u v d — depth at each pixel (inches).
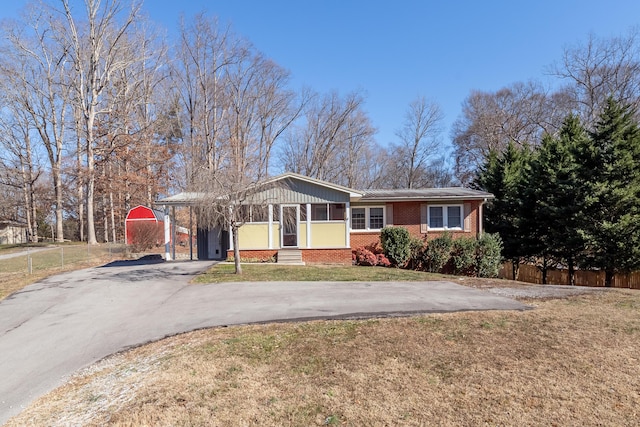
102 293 388.5
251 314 288.0
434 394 150.7
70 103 1211.2
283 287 395.2
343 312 283.6
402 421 131.6
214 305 323.3
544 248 679.1
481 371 171.2
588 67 1050.7
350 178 1537.9
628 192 551.2
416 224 707.4
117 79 1203.2
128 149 1211.2
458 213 711.7
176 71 1286.9
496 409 138.2
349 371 175.0
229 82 1332.4
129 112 1233.4
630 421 128.9
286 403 147.5
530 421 129.9
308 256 655.8
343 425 130.6
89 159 1080.2
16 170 1352.1
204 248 720.3
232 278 455.2
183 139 1302.9
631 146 581.3
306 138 1492.4
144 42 1214.3
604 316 260.2
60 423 148.3
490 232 778.8
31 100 1247.5
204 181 460.1
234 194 443.2
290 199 654.5
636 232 550.9
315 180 650.2
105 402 162.1
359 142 1540.4
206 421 136.9
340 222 662.5
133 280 456.8
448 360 184.5
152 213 944.3
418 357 189.2
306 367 181.9
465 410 138.0
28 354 230.4
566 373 167.2
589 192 584.7
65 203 1445.6
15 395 179.5
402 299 327.6
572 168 618.5
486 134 1321.4
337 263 644.1
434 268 629.9
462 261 622.5
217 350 211.3
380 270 539.2
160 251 893.2
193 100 1300.4
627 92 981.8
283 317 275.1
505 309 284.5
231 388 163.0
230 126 1305.4
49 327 282.8
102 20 1070.4
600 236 574.2
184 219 1131.9
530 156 862.5
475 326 238.8
